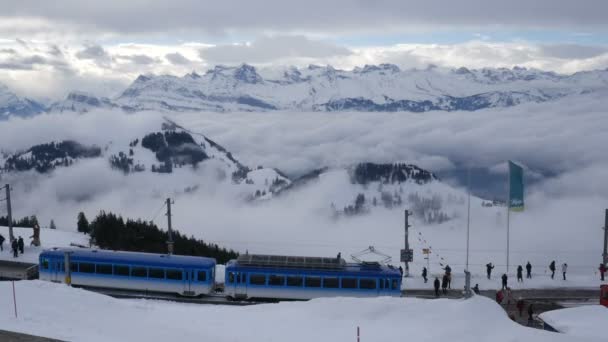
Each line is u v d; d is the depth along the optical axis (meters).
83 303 33.03
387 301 36.41
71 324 28.55
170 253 56.47
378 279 47.59
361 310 35.59
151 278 48.06
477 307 34.41
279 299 47.78
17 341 24.45
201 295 48.53
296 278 47.66
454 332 31.88
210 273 48.50
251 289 47.84
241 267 48.00
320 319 34.91
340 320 34.66
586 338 31.59
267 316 35.72
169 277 47.97
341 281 47.59
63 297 33.12
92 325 28.98
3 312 28.91
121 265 48.31
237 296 47.97
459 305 34.97
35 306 30.56
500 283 55.62
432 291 53.12
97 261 48.50
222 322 34.34
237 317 35.62
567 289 54.06
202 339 29.58
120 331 28.64
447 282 53.34
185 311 37.59
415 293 52.34
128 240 70.06
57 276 48.91
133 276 48.19
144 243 72.44
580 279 57.19
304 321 34.62
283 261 48.94
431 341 30.88
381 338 31.45
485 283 55.66
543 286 54.81
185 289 47.84
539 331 32.16
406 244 58.88
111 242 69.12
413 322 34.00
